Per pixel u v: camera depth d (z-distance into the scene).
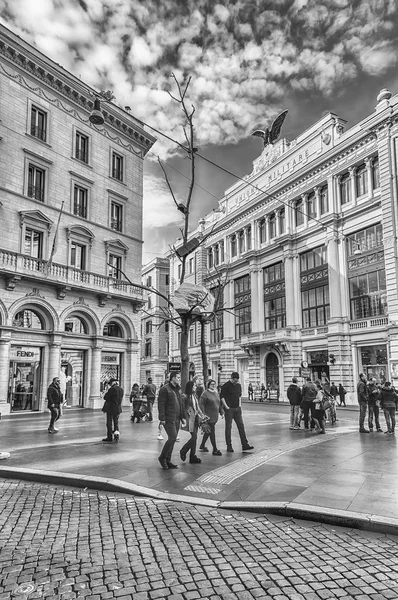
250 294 42.72
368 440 12.01
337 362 31.22
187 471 8.06
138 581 3.94
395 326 27.12
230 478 7.48
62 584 3.89
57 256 25.02
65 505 6.40
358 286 31.20
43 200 24.94
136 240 30.53
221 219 47.34
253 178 43.59
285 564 4.29
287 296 36.94
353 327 30.86
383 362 28.92
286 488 6.76
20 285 22.67
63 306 24.72
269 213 40.66
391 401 13.55
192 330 52.09
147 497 6.74
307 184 35.84
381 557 4.46
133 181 31.14
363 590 3.77
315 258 35.38
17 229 23.17
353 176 32.06
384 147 29.06
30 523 5.59
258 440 12.09
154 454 9.82
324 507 5.71
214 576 4.04
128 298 28.41
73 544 4.84
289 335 35.81
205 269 50.50
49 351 23.88
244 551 4.62
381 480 7.16
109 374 27.78
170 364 23.42
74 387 25.61
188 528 5.35
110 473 7.94
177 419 8.54
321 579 3.97
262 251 40.59
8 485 7.68
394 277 27.67
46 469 8.31
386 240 28.48
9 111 23.59
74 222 26.34
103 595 3.70
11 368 22.36
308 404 14.52
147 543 4.86
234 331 44.88
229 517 5.77
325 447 10.71
